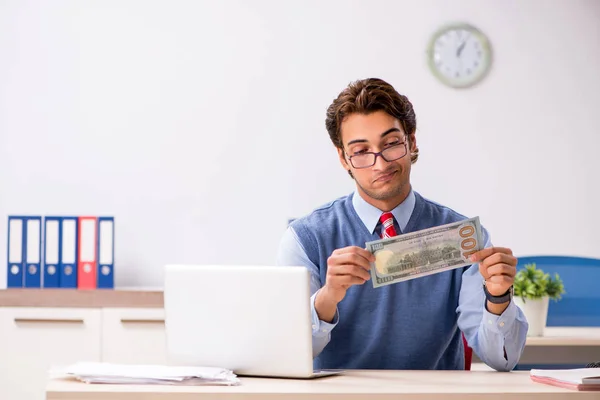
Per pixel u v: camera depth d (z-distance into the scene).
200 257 3.77
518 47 3.89
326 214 2.16
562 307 3.84
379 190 1.97
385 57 3.85
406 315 2.05
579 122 3.90
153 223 3.77
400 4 3.85
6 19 3.77
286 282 1.68
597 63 3.92
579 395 1.48
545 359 3.17
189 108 3.80
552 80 3.90
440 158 3.84
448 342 2.09
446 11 3.87
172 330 1.78
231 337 1.73
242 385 1.56
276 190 3.80
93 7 3.80
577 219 3.88
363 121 1.93
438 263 1.78
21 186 3.75
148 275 3.76
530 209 3.86
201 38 3.82
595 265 3.86
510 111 3.88
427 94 3.85
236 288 1.72
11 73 3.77
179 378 1.55
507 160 3.86
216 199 3.79
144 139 3.79
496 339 1.88
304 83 3.83
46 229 3.43
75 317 3.34
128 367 1.68
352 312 2.05
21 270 3.42
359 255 1.77
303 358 1.67
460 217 2.16
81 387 1.51
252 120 3.81
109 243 3.45
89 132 3.78
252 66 3.82
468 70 3.86
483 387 1.54
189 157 3.79
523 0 3.90
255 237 3.79
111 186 3.77
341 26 3.85
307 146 3.81
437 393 1.46
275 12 3.84
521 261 3.84
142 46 3.81
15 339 3.34
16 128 3.76
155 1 3.81
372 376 1.75
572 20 3.91
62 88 3.78
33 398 3.33
